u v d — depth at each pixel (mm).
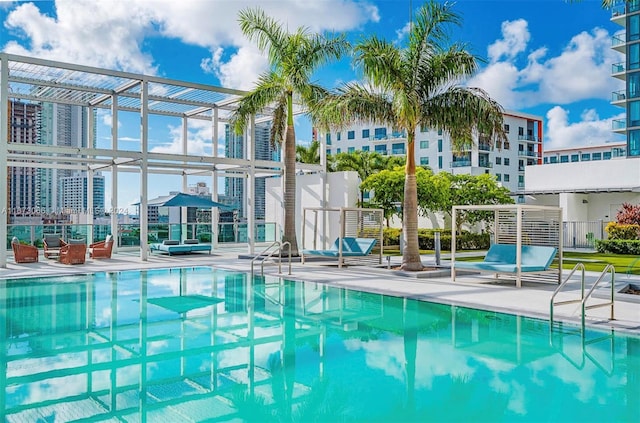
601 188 26641
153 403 4699
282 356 6199
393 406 4648
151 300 9977
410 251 13617
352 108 13414
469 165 58281
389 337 7125
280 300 9969
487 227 25812
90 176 20078
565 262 17078
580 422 4297
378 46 12859
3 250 14367
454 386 5168
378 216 16578
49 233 18172
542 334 7230
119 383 5238
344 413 4504
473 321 8117
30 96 18281
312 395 4918
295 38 16781
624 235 22344
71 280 12633
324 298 10188
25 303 9609
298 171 22953
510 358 6105
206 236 21719
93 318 8328
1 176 14141
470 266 11836
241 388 5102
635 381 5289
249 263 16297
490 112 12922
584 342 6785
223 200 23234
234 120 17781
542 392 4980
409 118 12438
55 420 4281
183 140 21344
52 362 5938
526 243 12891
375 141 64625
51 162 19281
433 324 7910
